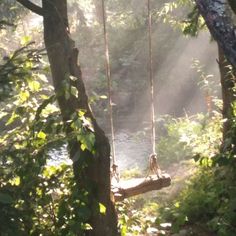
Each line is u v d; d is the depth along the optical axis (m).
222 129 7.84
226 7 2.35
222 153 5.36
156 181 5.45
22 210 4.09
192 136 8.88
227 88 7.07
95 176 4.53
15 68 3.88
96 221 4.56
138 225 5.89
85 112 4.32
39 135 4.30
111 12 21.73
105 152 4.56
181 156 9.95
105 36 5.81
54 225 4.48
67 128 4.33
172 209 6.74
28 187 4.06
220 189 6.14
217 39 2.36
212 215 6.27
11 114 4.90
